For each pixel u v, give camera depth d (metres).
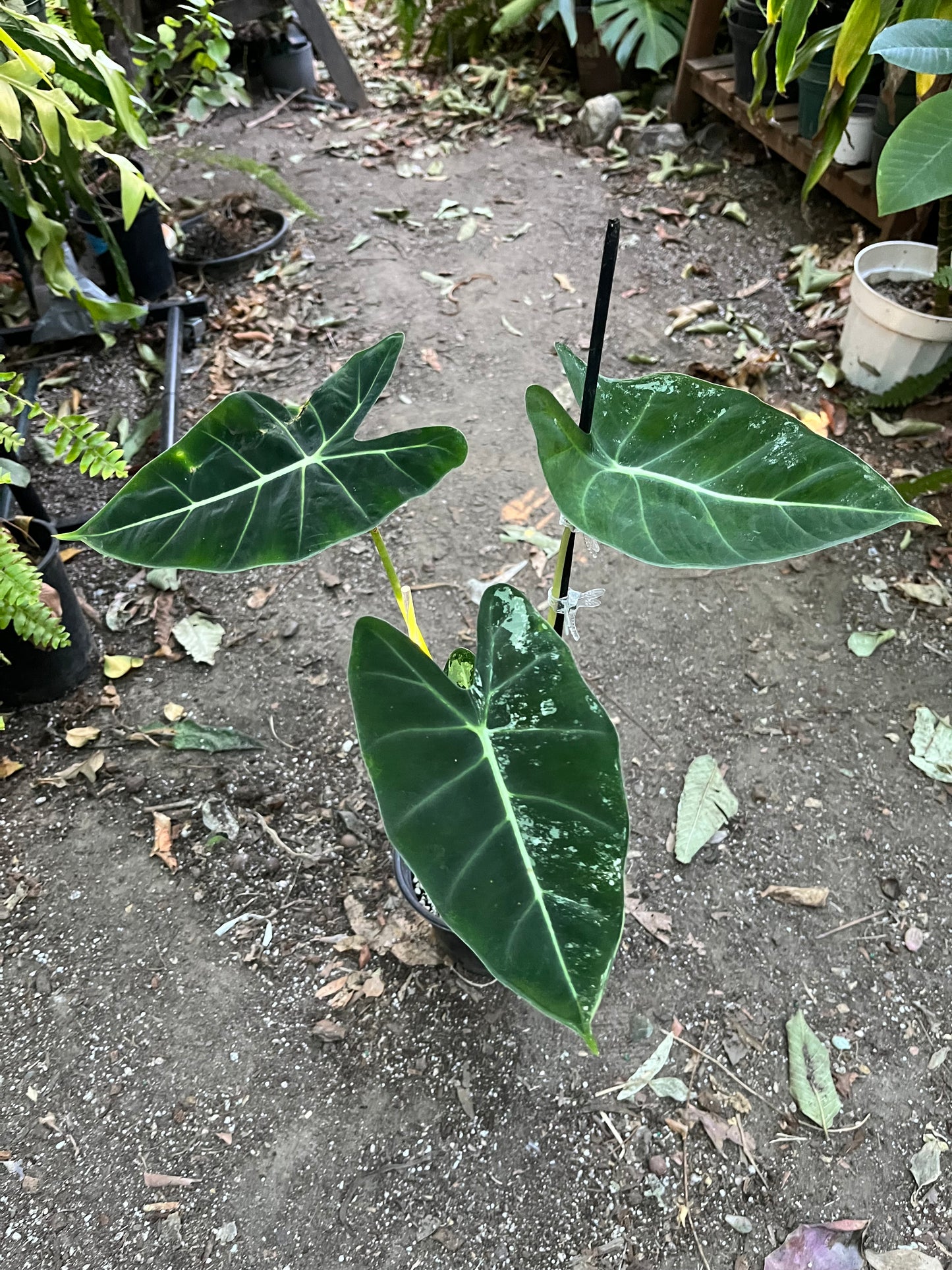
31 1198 0.92
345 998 1.05
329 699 1.34
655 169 2.55
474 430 1.78
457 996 1.05
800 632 1.42
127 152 2.12
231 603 1.48
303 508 0.68
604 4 2.65
